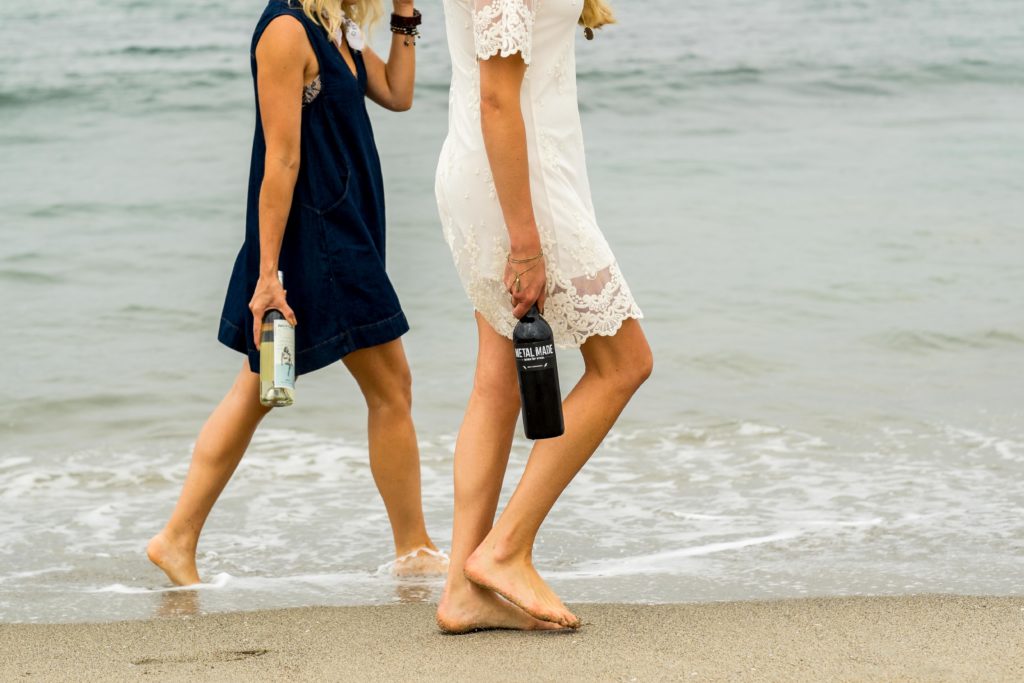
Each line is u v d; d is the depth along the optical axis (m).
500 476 3.28
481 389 3.29
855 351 7.69
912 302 8.86
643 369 3.16
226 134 16.67
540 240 2.99
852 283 9.41
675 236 11.11
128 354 7.59
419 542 4.25
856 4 33.50
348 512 4.98
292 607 3.61
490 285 3.11
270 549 4.53
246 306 3.95
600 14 3.18
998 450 5.71
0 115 17.70
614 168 14.71
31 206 12.02
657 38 27.19
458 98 3.08
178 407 6.62
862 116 19.50
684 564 4.21
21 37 25.00
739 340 7.88
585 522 4.77
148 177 13.70
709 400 6.68
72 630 3.31
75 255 10.16
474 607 3.19
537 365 2.97
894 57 25.27
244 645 3.15
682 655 2.95
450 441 5.94
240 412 4.08
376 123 17.41
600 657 2.94
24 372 7.14
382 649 3.07
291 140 3.74
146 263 9.96
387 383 4.09
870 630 3.14
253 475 5.45
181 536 4.09
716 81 22.14
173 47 24.23
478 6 2.84
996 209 12.28
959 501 4.94
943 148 16.25
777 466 5.53
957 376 7.14
